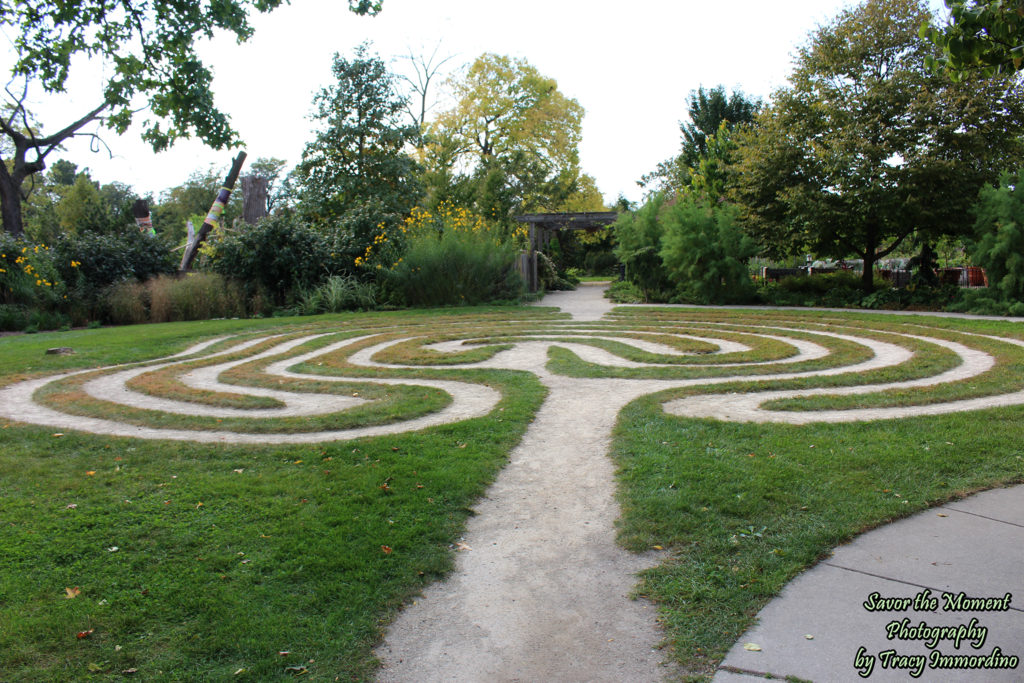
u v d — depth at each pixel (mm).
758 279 23234
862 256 19391
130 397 8039
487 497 4809
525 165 38562
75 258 18797
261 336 13453
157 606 3354
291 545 3967
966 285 20172
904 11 17766
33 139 22531
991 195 15438
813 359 9648
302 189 26781
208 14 9594
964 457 5141
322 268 20172
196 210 49469
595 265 41719
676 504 4477
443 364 9977
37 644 3039
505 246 21219
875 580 3520
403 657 3035
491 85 39312
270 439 6168
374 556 3865
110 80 9406
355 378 9055
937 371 8461
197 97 9617
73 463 5430
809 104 19203
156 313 18172
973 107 16297
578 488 4926
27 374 9430
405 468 5199
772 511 4328
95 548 3938
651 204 21828
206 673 2883
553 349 10906
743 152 20359
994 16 4051
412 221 21312
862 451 5340
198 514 4406
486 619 3336
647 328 13648
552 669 2943
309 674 2893
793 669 2842
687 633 3152
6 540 4023
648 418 6543
